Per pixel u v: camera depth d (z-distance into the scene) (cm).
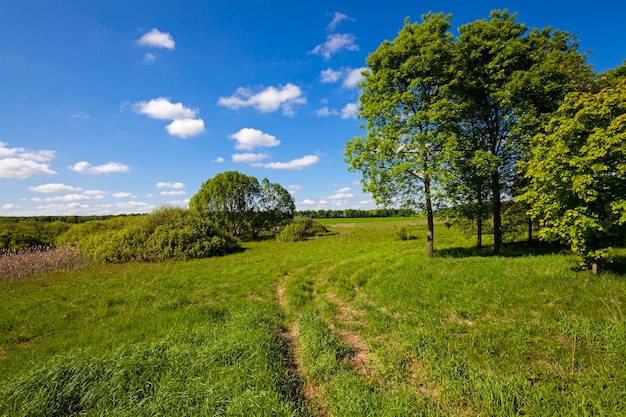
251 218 3638
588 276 870
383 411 405
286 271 1470
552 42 1528
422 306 807
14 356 636
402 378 495
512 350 543
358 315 819
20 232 2623
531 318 666
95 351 630
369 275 1220
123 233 2084
